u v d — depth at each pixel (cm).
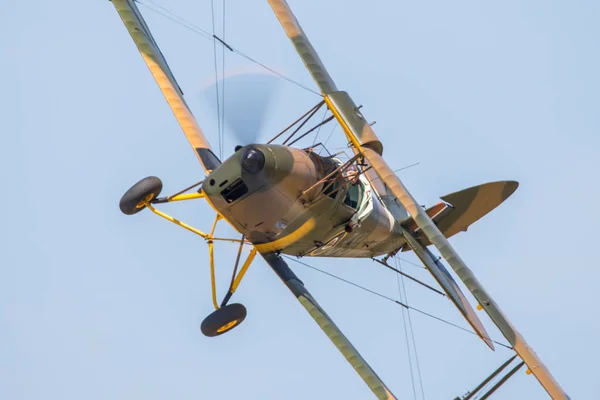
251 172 5859
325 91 6222
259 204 6050
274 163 5925
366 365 6400
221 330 6725
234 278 6731
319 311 6581
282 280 6669
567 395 5775
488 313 5828
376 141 6122
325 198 6328
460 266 5878
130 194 6750
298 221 6331
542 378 5778
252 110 6075
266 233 6353
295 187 6069
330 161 6334
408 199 5997
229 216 6116
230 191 5972
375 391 6269
